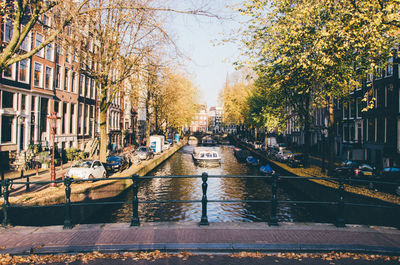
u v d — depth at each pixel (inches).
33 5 305.7
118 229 231.9
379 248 197.5
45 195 438.6
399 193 471.8
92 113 1295.5
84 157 1072.8
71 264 181.5
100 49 672.4
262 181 952.9
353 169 705.6
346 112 1261.1
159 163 1323.8
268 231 228.8
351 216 480.7
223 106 2795.3
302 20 517.0
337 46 470.9
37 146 848.9
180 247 196.9
